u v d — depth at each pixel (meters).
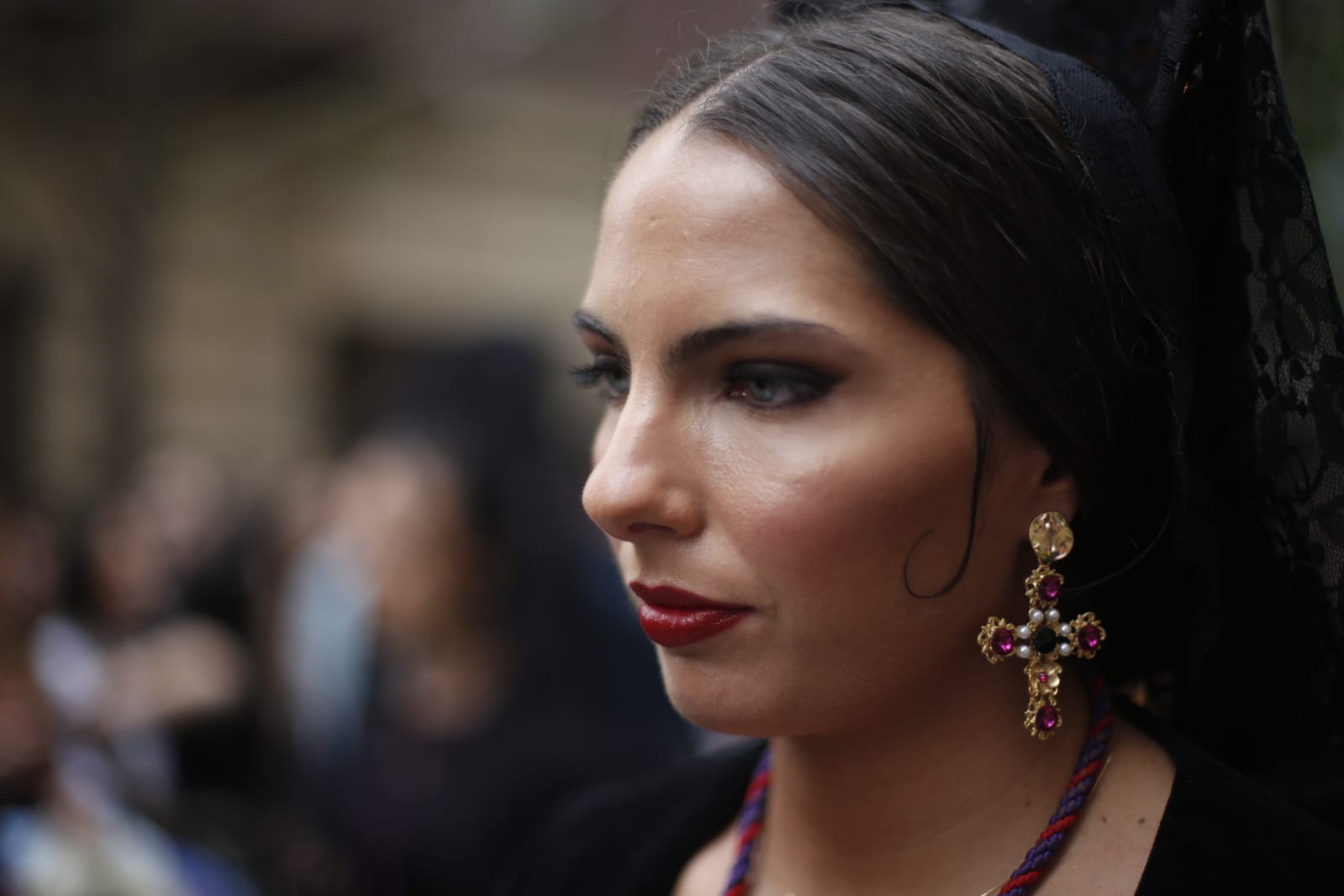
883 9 1.28
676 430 1.11
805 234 1.07
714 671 1.12
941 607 1.11
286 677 3.96
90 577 4.38
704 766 1.60
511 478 2.76
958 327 1.07
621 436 1.12
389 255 9.41
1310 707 1.24
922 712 1.19
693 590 1.11
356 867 2.90
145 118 7.60
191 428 8.94
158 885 2.48
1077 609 1.23
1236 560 1.25
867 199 1.07
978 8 1.47
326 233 9.34
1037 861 1.17
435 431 2.79
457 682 2.72
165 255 8.56
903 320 1.07
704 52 1.30
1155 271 1.16
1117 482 1.19
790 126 1.09
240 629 4.56
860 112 1.09
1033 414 1.11
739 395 1.11
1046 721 1.17
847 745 1.22
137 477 6.68
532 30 8.29
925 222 1.07
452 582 2.72
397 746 2.86
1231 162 1.21
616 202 1.17
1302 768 1.25
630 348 1.14
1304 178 1.16
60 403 8.64
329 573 3.84
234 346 9.07
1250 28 1.18
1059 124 1.15
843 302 1.07
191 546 5.63
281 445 9.22
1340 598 1.18
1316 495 1.16
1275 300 1.18
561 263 9.71
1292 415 1.18
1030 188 1.12
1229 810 1.16
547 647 2.69
